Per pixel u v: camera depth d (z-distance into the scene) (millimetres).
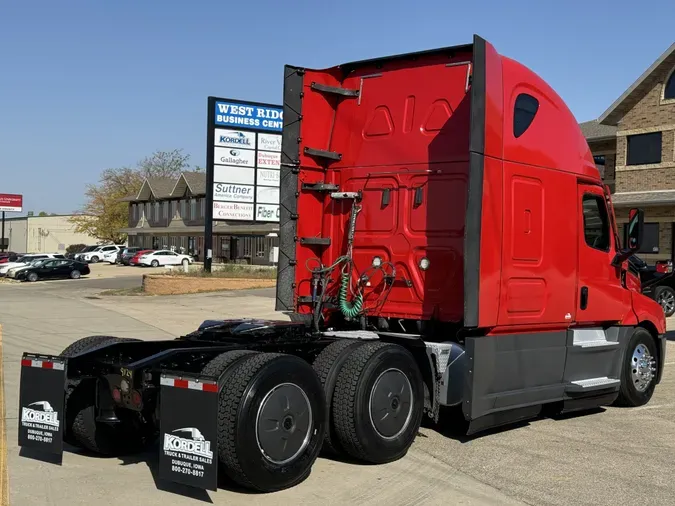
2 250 84062
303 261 8039
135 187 98750
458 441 7410
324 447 6520
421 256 7469
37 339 15180
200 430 5188
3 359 12258
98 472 6145
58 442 5938
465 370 6836
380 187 7809
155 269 58219
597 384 8359
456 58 7562
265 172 31797
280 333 7191
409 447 6965
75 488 5684
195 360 6062
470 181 6641
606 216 8828
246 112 31328
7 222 119562
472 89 6734
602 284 8617
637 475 6312
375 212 7812
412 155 7645
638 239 8672
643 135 31094
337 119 8234
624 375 9070
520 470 6410
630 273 9406
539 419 8578
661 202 28594
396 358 6504
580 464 6633
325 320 8203
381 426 6363
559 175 7973
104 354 6434
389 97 7922
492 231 6934
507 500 5590
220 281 30891
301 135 7992
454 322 7227
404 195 7648
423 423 8164
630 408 9281
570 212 8125
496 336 7121
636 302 9273
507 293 7152
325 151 8117
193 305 24250
